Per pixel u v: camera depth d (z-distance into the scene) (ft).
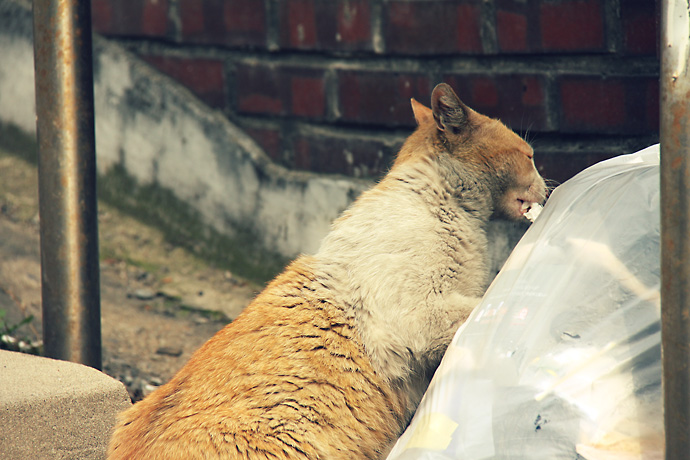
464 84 14.20
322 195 14.65
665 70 11.13
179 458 12.98
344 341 13.17
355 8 14.48
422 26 14.30
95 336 13.53
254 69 14.84
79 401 13.20
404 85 14.40
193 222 15.06
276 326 13.16
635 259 12.65
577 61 13.91
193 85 15.05
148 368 14.01
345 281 13.24
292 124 14.79
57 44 13.41
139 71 15.14
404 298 13.21
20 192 15.25
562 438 12.57
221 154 14.93
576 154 13.91
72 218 13.46
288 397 13.07
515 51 14.03
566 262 12.72
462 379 12.72
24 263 14.64
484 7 14.11
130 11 15.17
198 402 13.07
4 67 15.52
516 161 13.42
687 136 10.89
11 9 15.47
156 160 15.14
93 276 13.52
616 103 13.82
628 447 12.55
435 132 13.44
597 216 12.75
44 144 13.44
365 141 14.55
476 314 12.83
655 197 12.69
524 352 12.66
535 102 14.01
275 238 14.83
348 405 13.12
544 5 13.93
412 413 13.24
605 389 12.59
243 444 12.99
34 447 13.14
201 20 14.98
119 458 13.08
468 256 13.34
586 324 12.64
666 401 11.32
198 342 14.26
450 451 12.65
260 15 14.79
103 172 15.30
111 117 15.24
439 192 13.37
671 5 10.96
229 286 14.76
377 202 13.37
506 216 13.48
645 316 12.60
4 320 14.03
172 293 14.67
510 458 12.60
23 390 13.17
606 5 13.79
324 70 14.62
